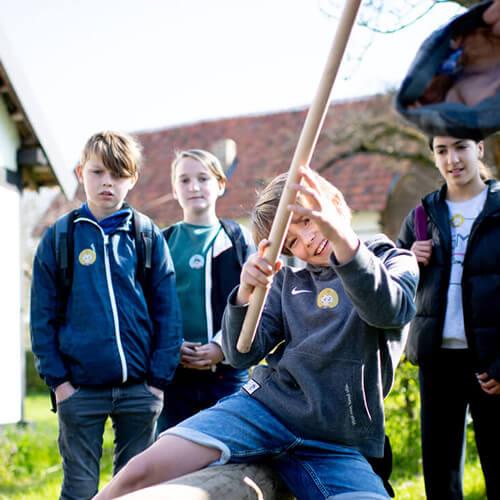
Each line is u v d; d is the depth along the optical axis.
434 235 2.75
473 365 2.55
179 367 3.03
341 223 1.55
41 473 4.55
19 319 6.92
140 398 2.65
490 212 2.59
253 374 2.00
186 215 3.32
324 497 1.71
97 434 2.61
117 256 2.73
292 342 1.91
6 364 6.65
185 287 3.13
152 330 2.76
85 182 2.80
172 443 1.75
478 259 2.58
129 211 2.84
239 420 1.82
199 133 15.59
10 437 5.96
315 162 10.58
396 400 4.47
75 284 2.67
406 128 9.08
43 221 14.30
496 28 1.31
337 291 1.88
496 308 2.52
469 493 3.32
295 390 1.86
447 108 1.29
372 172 12.44
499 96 1.28
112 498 1.67
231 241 3.21
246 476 1.74
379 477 1.80
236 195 12.95
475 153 2.69
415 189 12.11
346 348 1.81
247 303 1.80
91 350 2.59
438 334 2.64
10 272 6.81
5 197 6.70
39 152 6.95
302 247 1.88
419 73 1.33
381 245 2.03
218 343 2.91
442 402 2.67
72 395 2.58
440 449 2.66
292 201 1.55
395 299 1.65
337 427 1.80
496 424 2.55
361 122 9.82
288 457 1.84
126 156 2.80
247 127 14.92
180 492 1.55
